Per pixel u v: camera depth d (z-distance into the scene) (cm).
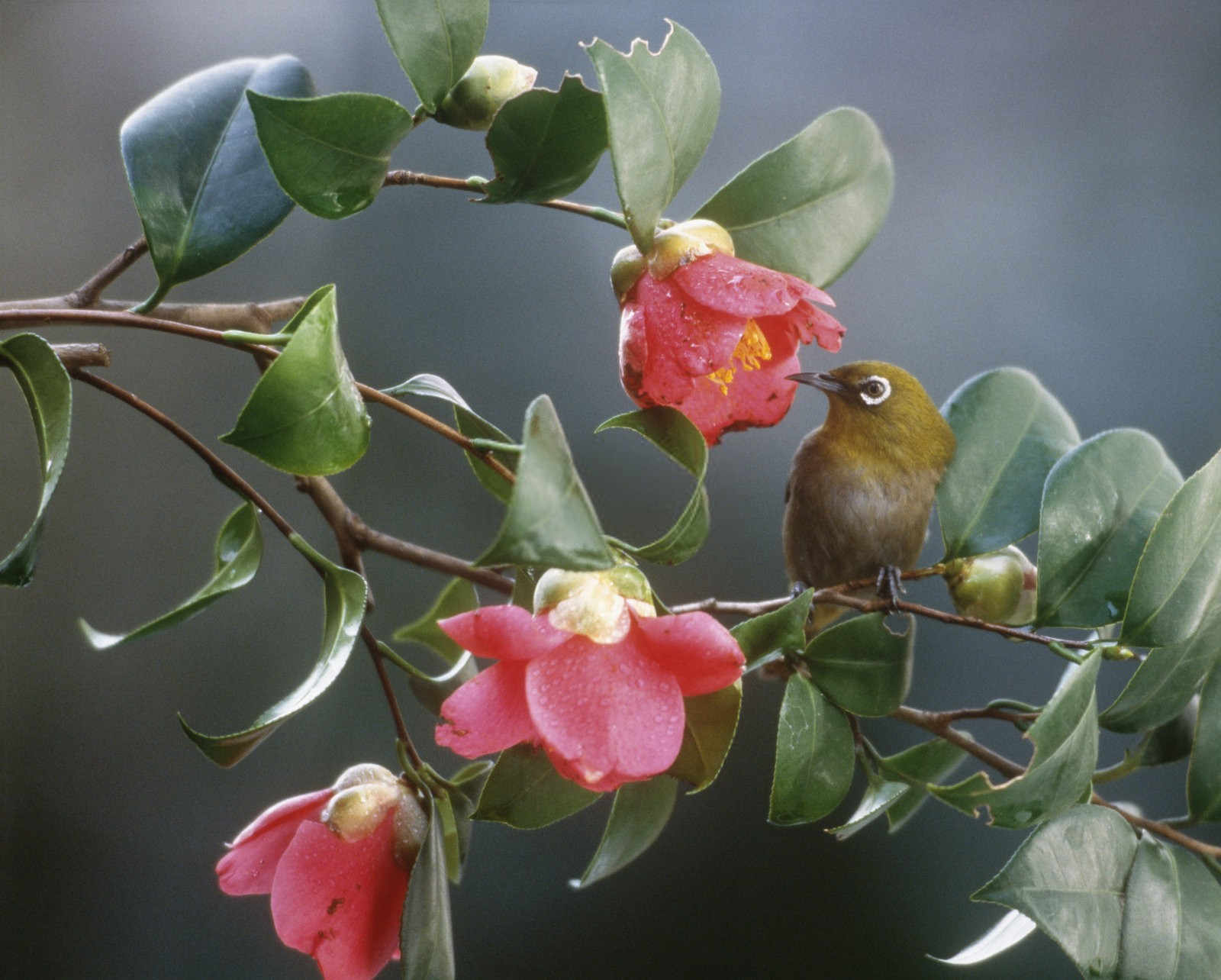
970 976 455
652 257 330
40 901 462
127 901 464
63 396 329
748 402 334
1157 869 332
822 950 459
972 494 342
